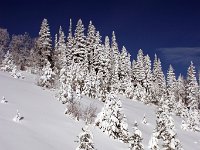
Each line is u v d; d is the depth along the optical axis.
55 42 94.50
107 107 31.67
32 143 20.73
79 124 30.83
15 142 19.69
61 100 37.97
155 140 33.41
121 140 30.77
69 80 49.69
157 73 101.31
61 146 22.92
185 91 102.94
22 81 47.94
